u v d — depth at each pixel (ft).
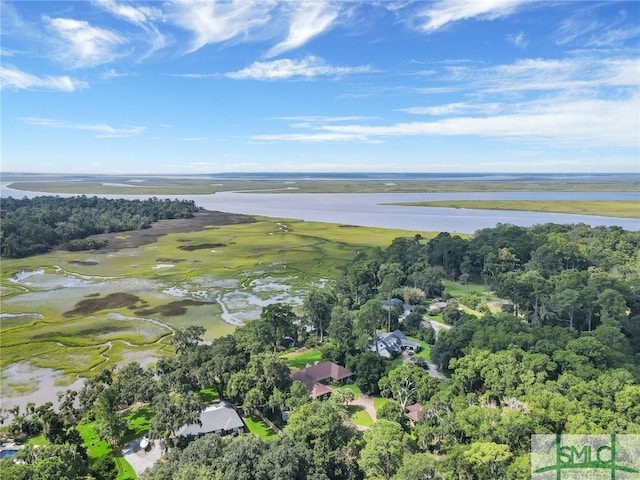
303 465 167.43
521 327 275.18
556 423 177.06
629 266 459.32
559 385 207.41
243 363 255.09
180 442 203.21
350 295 423.64
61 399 247.50
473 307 399.85
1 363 301.43
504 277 428.15
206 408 227.20
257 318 388.98
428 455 163.12
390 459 165.58
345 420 198.70
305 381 261.65
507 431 170.60
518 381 213.87
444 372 281.13
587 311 317.22
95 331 358.43
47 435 205.46
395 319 354.95
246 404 225.56
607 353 234.79
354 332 302.66
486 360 229.45
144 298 444.96
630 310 344.49
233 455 158.92
